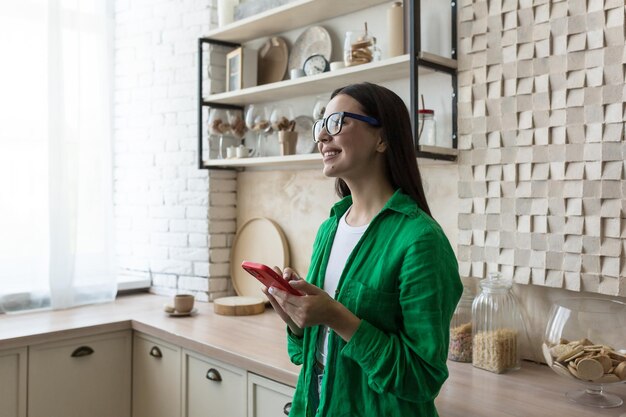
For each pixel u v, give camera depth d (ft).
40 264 10.02
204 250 10.44
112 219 10.67
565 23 6.33
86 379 8.73
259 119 9.39
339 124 4.49
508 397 5.50
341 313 4.10
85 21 10.67
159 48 11.17
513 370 6.34
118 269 11.90
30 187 10.02
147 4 11.35
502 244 6.86
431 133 7.26
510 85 6.80
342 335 4.12
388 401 4.18
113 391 9.02
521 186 6.71
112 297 10.49
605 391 5.67
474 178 7.15
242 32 9.89
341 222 4.96
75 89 10.28
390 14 7.72
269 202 10.19
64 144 10.08
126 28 11.72
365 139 4.51
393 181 4.69
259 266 4.15
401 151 4.56
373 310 4.22
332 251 4.85
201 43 9.95
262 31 9.84
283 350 7.22
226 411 7.43
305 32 9.46
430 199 7.83
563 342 5.53
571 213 6.27
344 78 8.21
